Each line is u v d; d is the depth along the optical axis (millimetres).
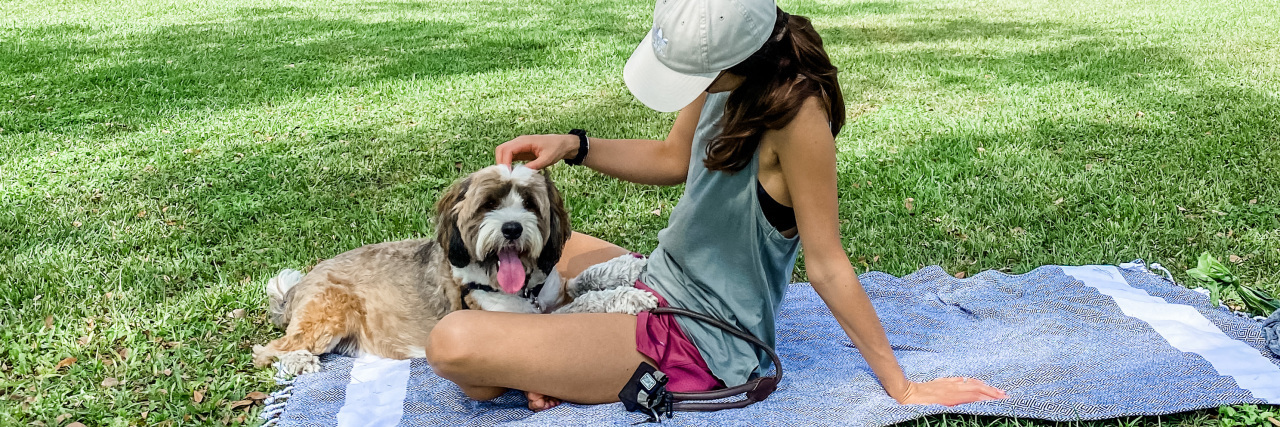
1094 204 5641
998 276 4375
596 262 3953
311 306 3768
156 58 11188
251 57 11312
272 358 3773
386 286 3809
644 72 2762
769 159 2854
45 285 4578
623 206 5863
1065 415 3045
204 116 8453
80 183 6477
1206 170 6203
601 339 3010
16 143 7543
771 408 3070
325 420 3238
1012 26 13383
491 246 3258
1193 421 3105
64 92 9391
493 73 10289
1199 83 8945
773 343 3240
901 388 3084
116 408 3488
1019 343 3637
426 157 7023
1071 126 7516
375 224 5531
